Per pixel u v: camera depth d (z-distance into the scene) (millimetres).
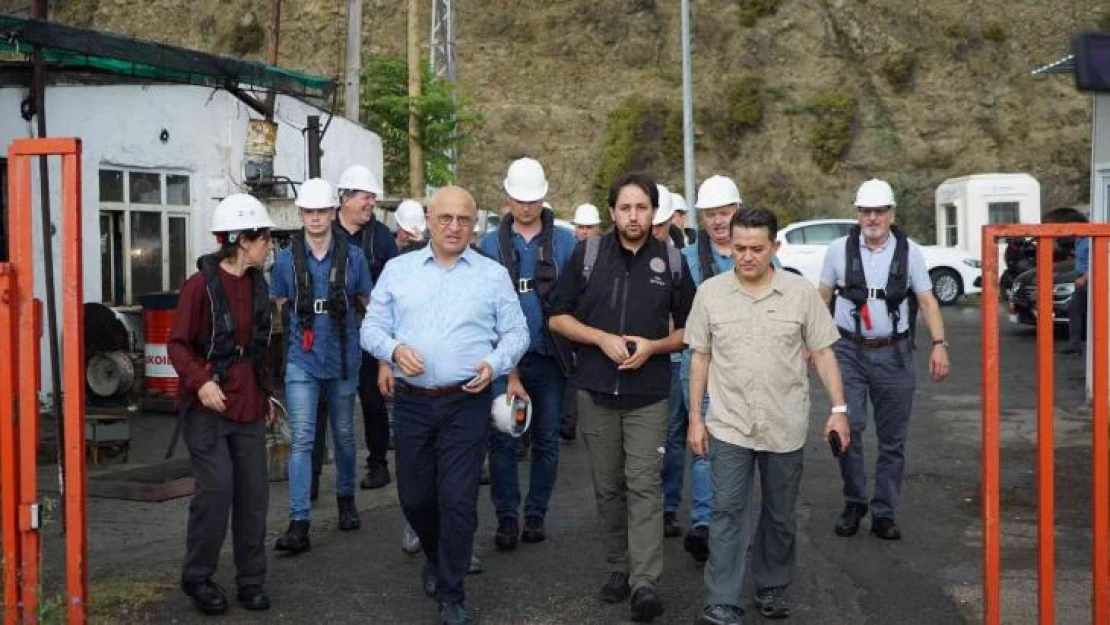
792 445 5406
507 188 6855
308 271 7020
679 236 7871
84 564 5027
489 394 5590
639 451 5629
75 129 13125
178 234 14680
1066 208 33625
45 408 12125
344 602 5977
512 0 44281
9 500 4922
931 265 26922
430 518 5672
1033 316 18562
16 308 4906
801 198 39406
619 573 5984
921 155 39594
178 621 5656
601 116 41781
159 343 12711
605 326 5727
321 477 9203
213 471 5641
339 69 42812
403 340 5508
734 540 5398
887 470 7121
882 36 41594
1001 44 41156
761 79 41594
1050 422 4629
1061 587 6121
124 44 9750
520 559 6746
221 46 44125
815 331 5457
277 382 11188
